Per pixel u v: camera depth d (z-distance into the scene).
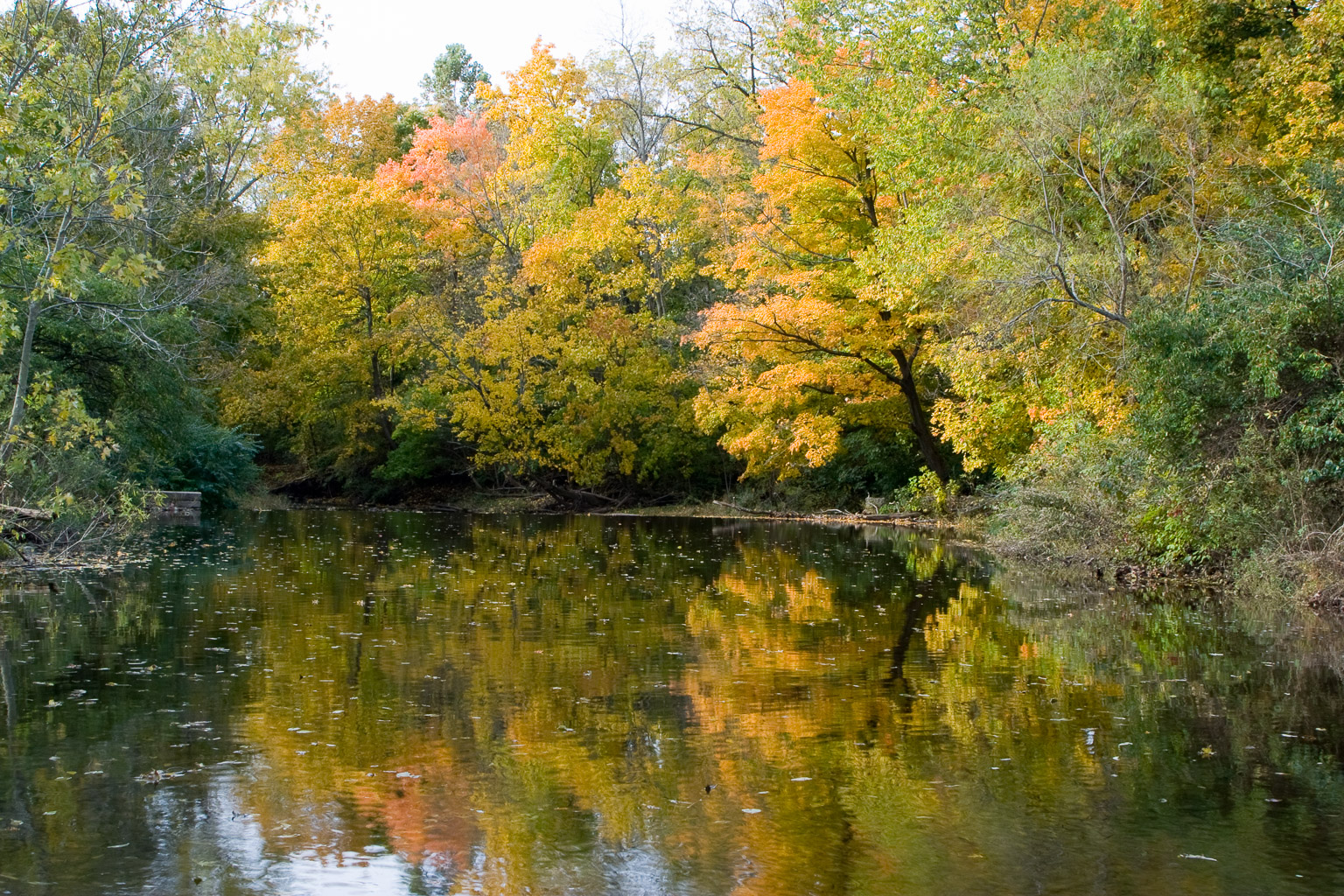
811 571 18.06
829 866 5.65
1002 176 18.38
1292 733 8.08
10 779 6.90
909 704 8.94
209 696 8.98
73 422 17.22
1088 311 17.08
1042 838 6.04
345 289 38.03
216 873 5.51
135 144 21.41
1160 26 20.47
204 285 25.70
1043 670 10.24
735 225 32.12
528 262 36.66
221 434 33.81
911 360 28.00
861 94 23.73
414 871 5.57
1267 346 13.70
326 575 16.89
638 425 37.00
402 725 8.20
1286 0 20.08
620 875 5.52
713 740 7.88
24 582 15.59
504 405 35.97
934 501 29.14
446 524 29.30
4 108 13.26
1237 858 5.77
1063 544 18.53
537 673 10.02
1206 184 17.30
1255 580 14.77
